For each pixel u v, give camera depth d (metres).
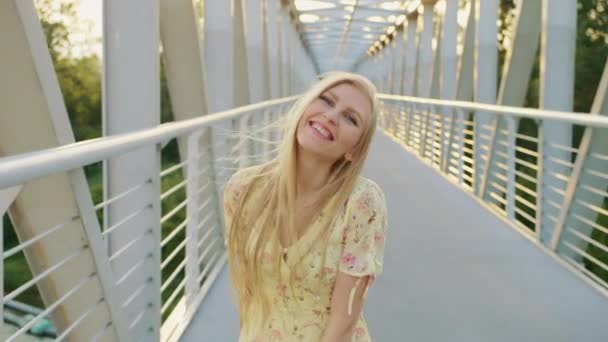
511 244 4.57
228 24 6.88
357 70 43.66
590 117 3.52
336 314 1.33
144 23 3.72
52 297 2.71
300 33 27.53
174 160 20.31
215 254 4.06
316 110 1.30
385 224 1.36
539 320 3.17
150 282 2.62
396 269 3.94
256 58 11.23
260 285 1.39
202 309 3.24
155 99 3.77
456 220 5.38
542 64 5.87
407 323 3.10
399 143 15.13
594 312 3.29
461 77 10.80
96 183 18.23
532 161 18.25
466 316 3.20
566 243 4.17
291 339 1.38
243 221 1.39
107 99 3.78
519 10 6.85
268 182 1.37
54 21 25.58
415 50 20.47
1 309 1.38
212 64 6.89
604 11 18.19
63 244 2.60
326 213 1.30
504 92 7.18
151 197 2.54
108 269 2.02
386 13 21.36
